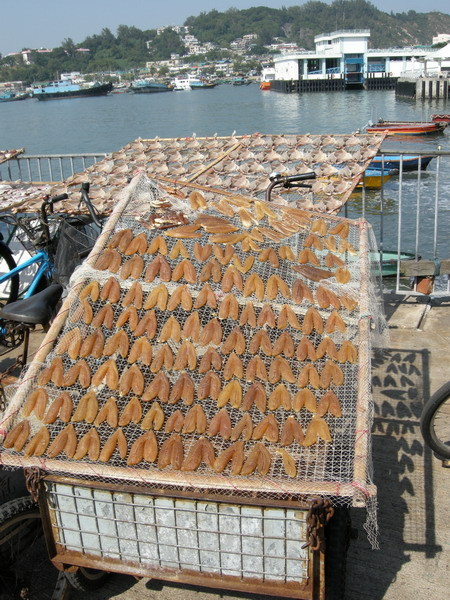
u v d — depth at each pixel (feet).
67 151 110.32
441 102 179.73
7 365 16.05
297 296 8.76
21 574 8.93
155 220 9.21
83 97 428.15
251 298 8.64
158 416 7.73
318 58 287.48
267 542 7.12
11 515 8.00
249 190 16.81
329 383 8.00
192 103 253.65
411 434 13.00
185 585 9.53
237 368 8.07
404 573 9.58
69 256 14.83
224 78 552.82
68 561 7.84
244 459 7.30
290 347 8.28
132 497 7.26
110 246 8.96
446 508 10.89
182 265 8.78
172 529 7.34
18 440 7.55
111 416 7.72
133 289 8.57
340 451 7.27
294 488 6.77
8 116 240.53
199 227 9.32
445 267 20.30
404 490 11.39
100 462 7.38
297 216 10.19
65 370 8.06
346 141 18.99
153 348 8.24
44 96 423.23
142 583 9.59
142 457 7.38
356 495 6.64
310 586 7.24
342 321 8.58
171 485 7.12
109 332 8.32
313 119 151.12
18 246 19.45
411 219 58.23
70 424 7.70
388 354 16.42
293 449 7.41
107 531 7.57
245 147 19.81
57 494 7.49
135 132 138.82
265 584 7.39
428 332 17.66
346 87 278.05
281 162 18.61
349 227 10.22
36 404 7.80
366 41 281.74
